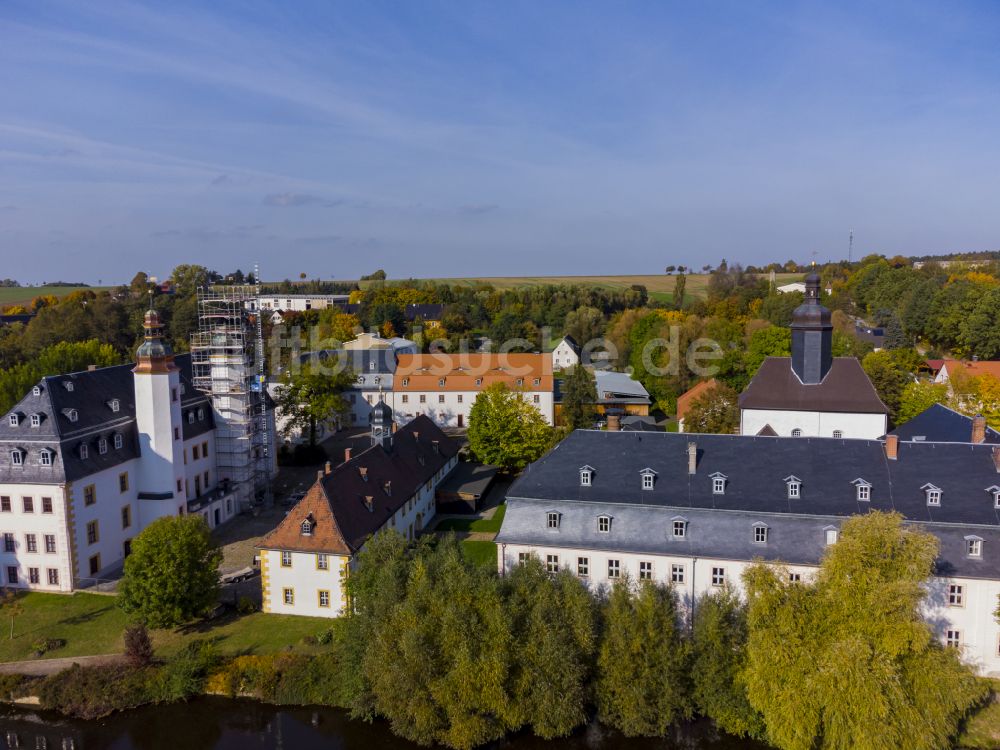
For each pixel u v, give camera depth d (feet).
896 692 127.13
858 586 134.62
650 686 147.33
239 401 277.85
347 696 161.58
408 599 152.25
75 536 212.64
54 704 165.58
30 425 214.90
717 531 175.01
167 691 167.94
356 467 220.64
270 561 195.52
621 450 194.70
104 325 525.34
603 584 180.14
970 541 161.27
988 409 299.17
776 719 136.87
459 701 143.54
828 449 184.65
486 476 299.38
